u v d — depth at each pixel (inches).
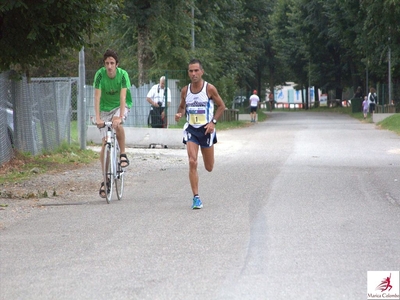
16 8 867.4
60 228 591.2
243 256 476.4
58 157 1146.0
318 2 3833.7
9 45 952.9
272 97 5285.4
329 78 4616.1
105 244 524.1
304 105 6102.4
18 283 424.8
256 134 1876.2
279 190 789.9
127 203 724.0
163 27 2112.5
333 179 885.2
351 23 3260.3
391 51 2571.4
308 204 690.2
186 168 1050.1
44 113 1178.6
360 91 3772.1
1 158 994.7
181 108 697.0
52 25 901.2
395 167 1021.8
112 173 727.7
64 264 467.2
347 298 381.4
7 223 619.8
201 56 2321.6
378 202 703.1
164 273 438.0
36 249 513.3
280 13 5009.8
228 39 2950.3
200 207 674.2
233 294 390.9
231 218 617.9
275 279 418.9
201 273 435.8
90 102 1549.0
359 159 1141.1
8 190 827.4
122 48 2429.9
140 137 1465.3
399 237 532.7
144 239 538.3
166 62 2167.8
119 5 997.8
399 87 3208.7
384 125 2114.9
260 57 4877.0
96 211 674.8
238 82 4121.6
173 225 592.1
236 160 1145.4
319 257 470.3
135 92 1647.4
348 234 544.7
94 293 399.9
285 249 494.6
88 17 911.7
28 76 1109.1
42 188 845.8
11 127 1076.5
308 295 386.9
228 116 2684.5
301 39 4375.0
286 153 1261.1
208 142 683.4
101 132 745.0
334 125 2343.8
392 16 2117.4
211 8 2501.2
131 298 388.2
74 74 2524.6
